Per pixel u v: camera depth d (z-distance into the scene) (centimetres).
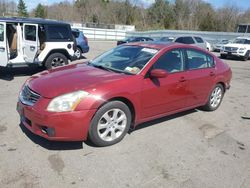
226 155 412
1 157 362
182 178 344
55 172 338
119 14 6988
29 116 375
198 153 411
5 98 625
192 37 1847
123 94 401
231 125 541
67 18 7075
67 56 996
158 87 448
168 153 404
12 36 877
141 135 457
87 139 412
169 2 6719
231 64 1662
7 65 834
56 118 355
